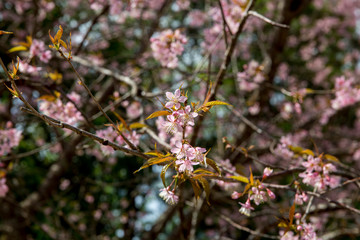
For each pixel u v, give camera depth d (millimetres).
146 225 6719
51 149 6047
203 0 7184
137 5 3820
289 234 2111
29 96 4660
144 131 2740
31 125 5391
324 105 6008
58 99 2691
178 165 1662
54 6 5645
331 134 6398
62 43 1605
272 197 1916
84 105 4898
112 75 3705
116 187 7035
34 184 6402
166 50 2859
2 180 3150
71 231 6262
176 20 7047
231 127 5945
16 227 5227
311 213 3334
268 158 5621
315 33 8320
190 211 4656
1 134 3082
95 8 3949
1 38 5082
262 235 2750
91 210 6391
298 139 5664
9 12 5883
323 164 2223
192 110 1626
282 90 3227
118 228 6422
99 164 6938
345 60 8594
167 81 6766
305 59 8234
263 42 6379
